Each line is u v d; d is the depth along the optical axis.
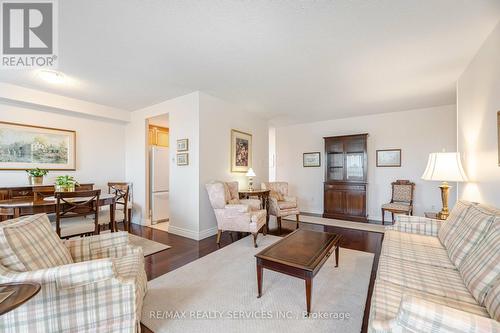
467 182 2.56
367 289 2.05
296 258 1.83
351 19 1.87
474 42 2.18
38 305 1.13
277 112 4.93
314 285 2.12
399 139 4.87
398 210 4.12
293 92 3.66
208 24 1.93
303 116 5.29
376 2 1.68
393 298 1.22
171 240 3.49
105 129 4.62
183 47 2.29
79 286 1.19
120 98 3.93
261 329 1.55
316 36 2.11
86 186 3.87
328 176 5.36
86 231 2.65
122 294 1.29
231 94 3.76
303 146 6.11
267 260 1.85
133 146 4.75
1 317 1.11
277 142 6.55
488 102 2.06
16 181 3.53
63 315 1.17
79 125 4.26
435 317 0.87
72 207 2.49
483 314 1.08
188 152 3.74
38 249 1.31
